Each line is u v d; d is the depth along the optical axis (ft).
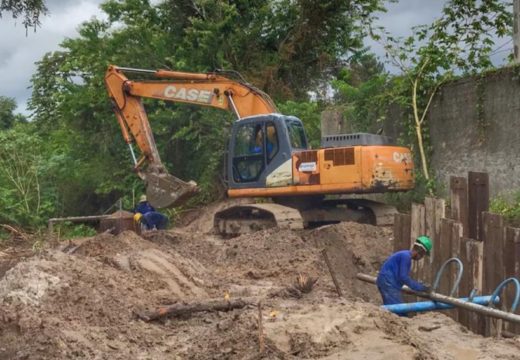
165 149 84.94
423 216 36.63
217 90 59.72
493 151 53.36
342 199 57.82
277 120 55.62
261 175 56.49
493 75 53.21
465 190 35.53
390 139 55.93
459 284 32.60
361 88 68.33
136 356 22.13
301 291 32.24
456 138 56.80
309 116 80.28
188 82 60.18
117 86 60.13
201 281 34.47
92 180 85.40
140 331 24.76
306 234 50.26
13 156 81.25
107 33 90.84
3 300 24.80
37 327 22.54
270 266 42.14
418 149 60.29
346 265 44.62
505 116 52.31
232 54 88.07
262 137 56.34
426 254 31.73
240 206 56.85
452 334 26.81
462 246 32.91
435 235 35.32
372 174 52.16
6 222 73.56
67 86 88.69
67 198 84.84
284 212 53.67
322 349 21.39
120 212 52.75
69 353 21.56
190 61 85.76
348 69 93.09
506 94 52.24
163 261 34.68
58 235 68.33
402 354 20.94
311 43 91.35
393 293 31.24
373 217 56.08
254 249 45.52
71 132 89.30
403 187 53.72
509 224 46.70
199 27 86.38
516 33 55.62
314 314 23.52
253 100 58.85
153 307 27.48
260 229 55.47
